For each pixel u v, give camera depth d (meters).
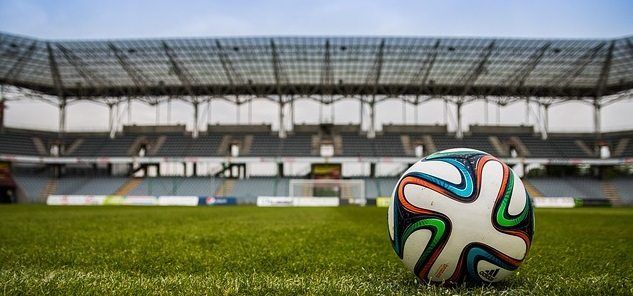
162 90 59.62
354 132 63.91
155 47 48.97
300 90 59.22
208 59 51.34
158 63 52.25
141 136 64.19
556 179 60.59
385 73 54.34
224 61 51.62
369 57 50.44
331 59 50.88
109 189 59.97
